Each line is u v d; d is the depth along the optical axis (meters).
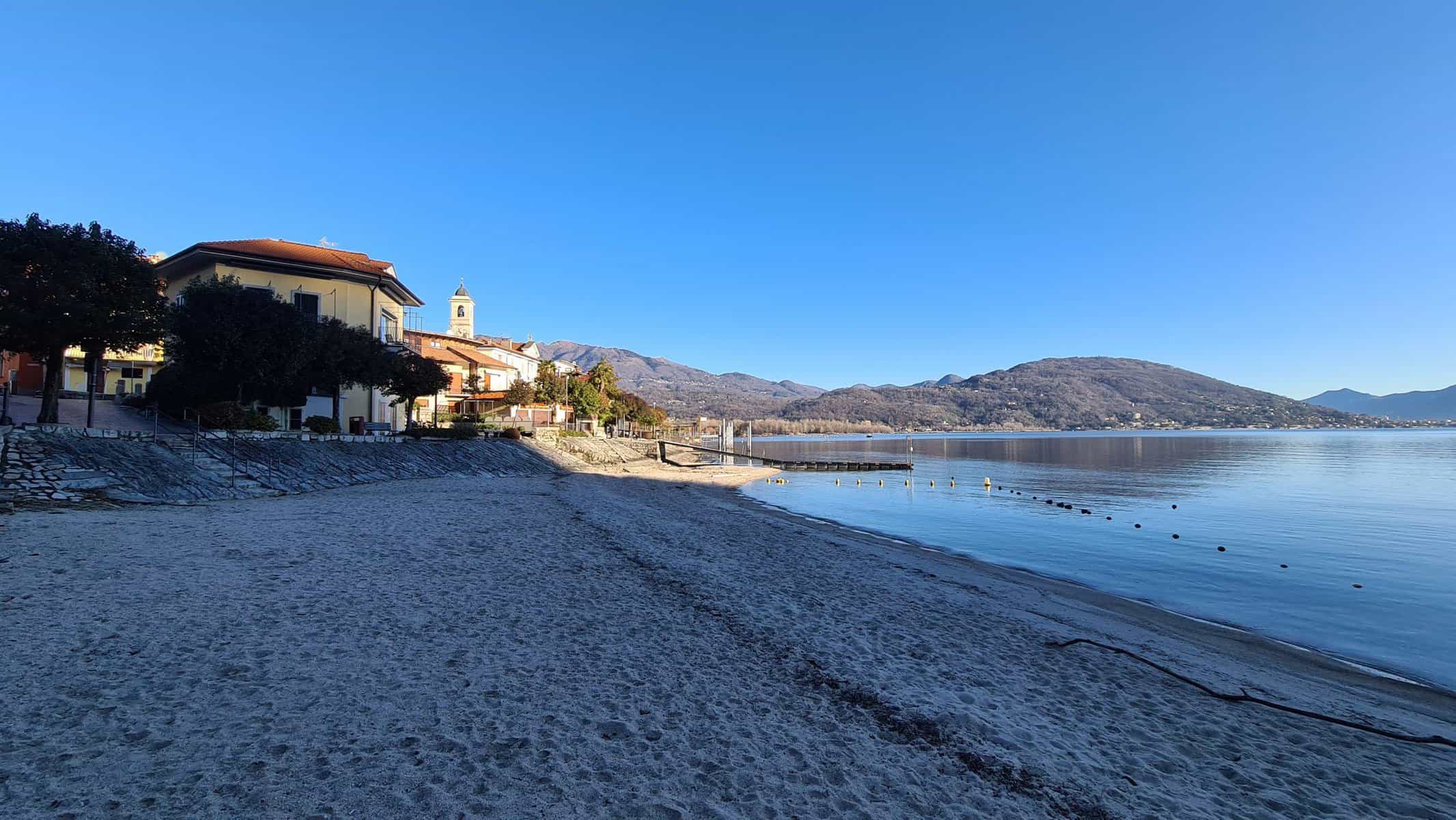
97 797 4.11
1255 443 119.50
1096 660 9.52
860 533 24.55
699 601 10.70
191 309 26.50
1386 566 19.16
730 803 4.78
